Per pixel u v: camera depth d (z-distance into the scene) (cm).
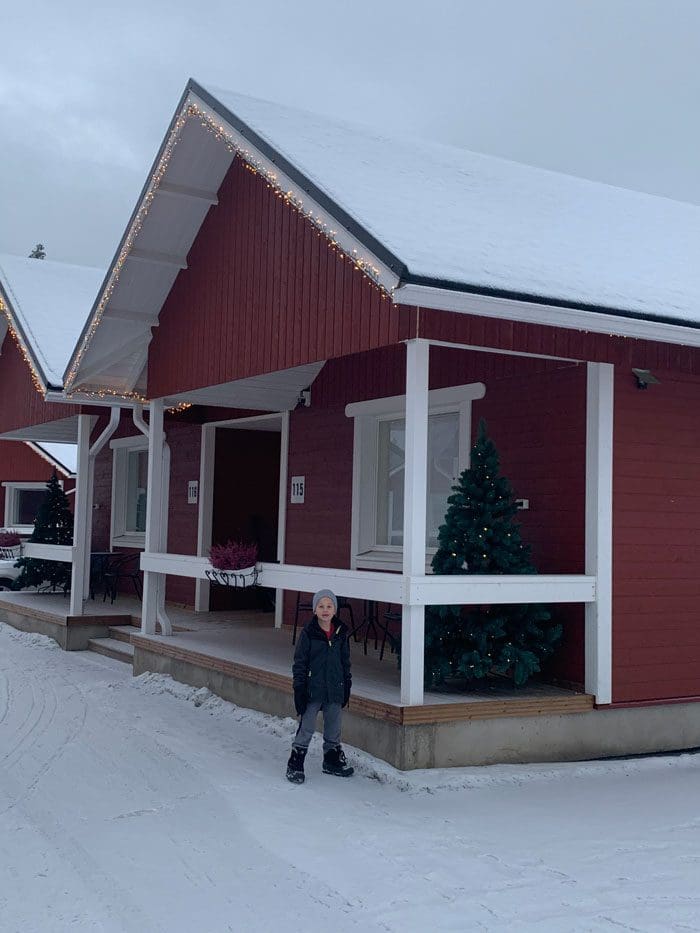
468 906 528
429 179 997
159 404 1224
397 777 748
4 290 1650
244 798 712
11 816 683
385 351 1151
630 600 873
